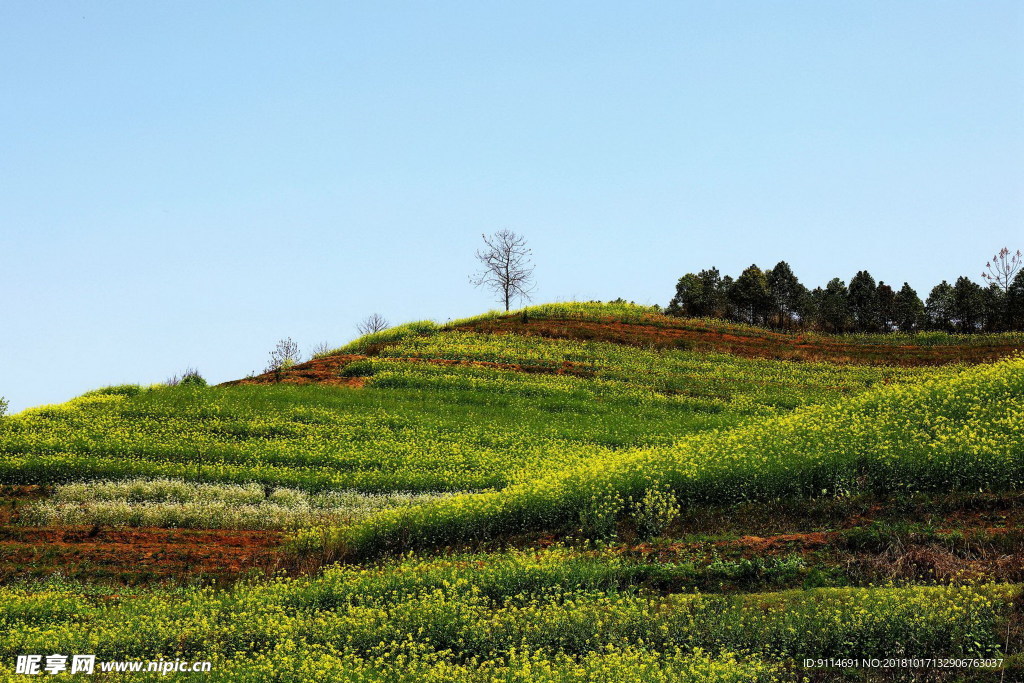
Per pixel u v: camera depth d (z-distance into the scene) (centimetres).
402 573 1800
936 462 1936
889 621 1295
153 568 2172
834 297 8831
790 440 2417
